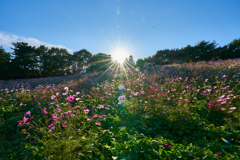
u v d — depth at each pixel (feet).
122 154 8.14
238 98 15.40
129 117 14.82
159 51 156.97
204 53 124.06
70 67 140.36
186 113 13.19
